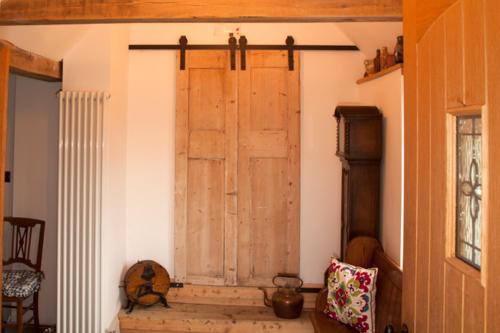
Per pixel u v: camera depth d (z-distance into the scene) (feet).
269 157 12.00
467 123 2.85
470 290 2.67
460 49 2.80
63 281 10.31
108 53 10.50
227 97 11.98
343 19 6.95
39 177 11.58
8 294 9.87
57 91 11.48
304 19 7.04
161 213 12.21
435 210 3.27
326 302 9.89
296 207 11.94
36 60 9.50
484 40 2.47
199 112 12.09
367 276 8.74
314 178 12.02
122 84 11.58
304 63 11.99
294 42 11.98
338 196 12.00
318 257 12.05
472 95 2.63
